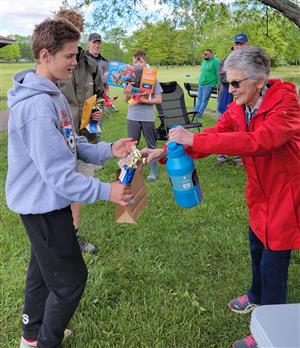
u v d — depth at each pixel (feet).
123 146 7.84
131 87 17.24
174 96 25.94
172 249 11.93
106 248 12.03
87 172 11.46
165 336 8.52
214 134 6.86
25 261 11.36
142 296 9.82
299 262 11.14
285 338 3.22
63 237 6.73
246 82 6.68
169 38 27.17
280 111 6.64
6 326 8.95
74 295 7.11
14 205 6.63
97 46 18.51
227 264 11.16
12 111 6.21
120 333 8.62
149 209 14.71
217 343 8.43
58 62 6.36
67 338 8.46
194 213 14.34
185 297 9.70
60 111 6.60
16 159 6.45
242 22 23.84
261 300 8.41
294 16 17.40
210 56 34.60
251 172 7.38
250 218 7.91
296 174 7.06
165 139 24.89
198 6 22.47
